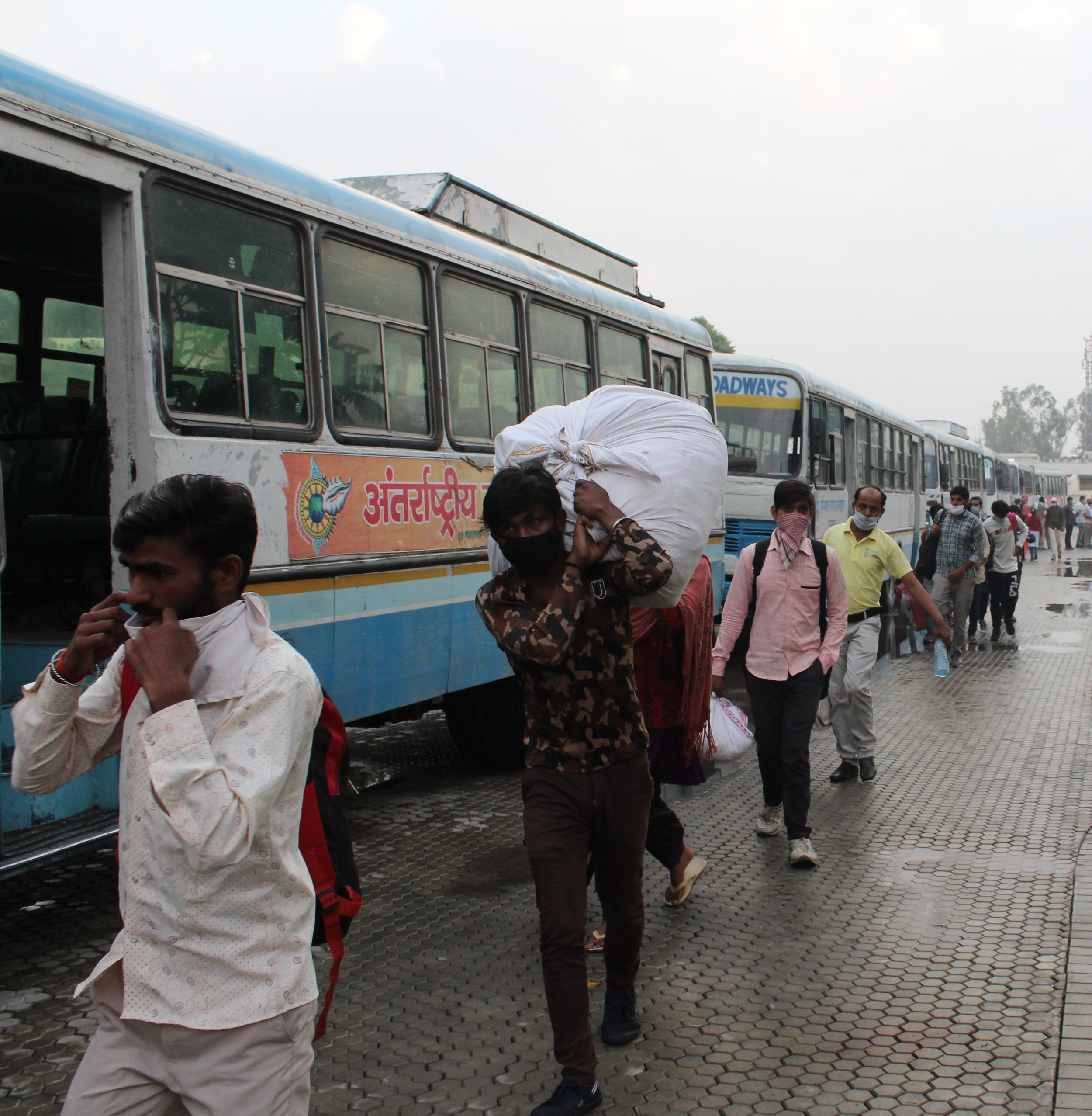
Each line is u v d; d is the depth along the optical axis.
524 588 3.05
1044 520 41.59
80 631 1.93
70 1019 3.64
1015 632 15.56
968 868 5.23
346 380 5.50
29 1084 3.20
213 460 4.57
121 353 4.28
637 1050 3.41
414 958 4.18
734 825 6.04
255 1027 1.80
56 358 5.92
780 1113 3.04
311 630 5.17
